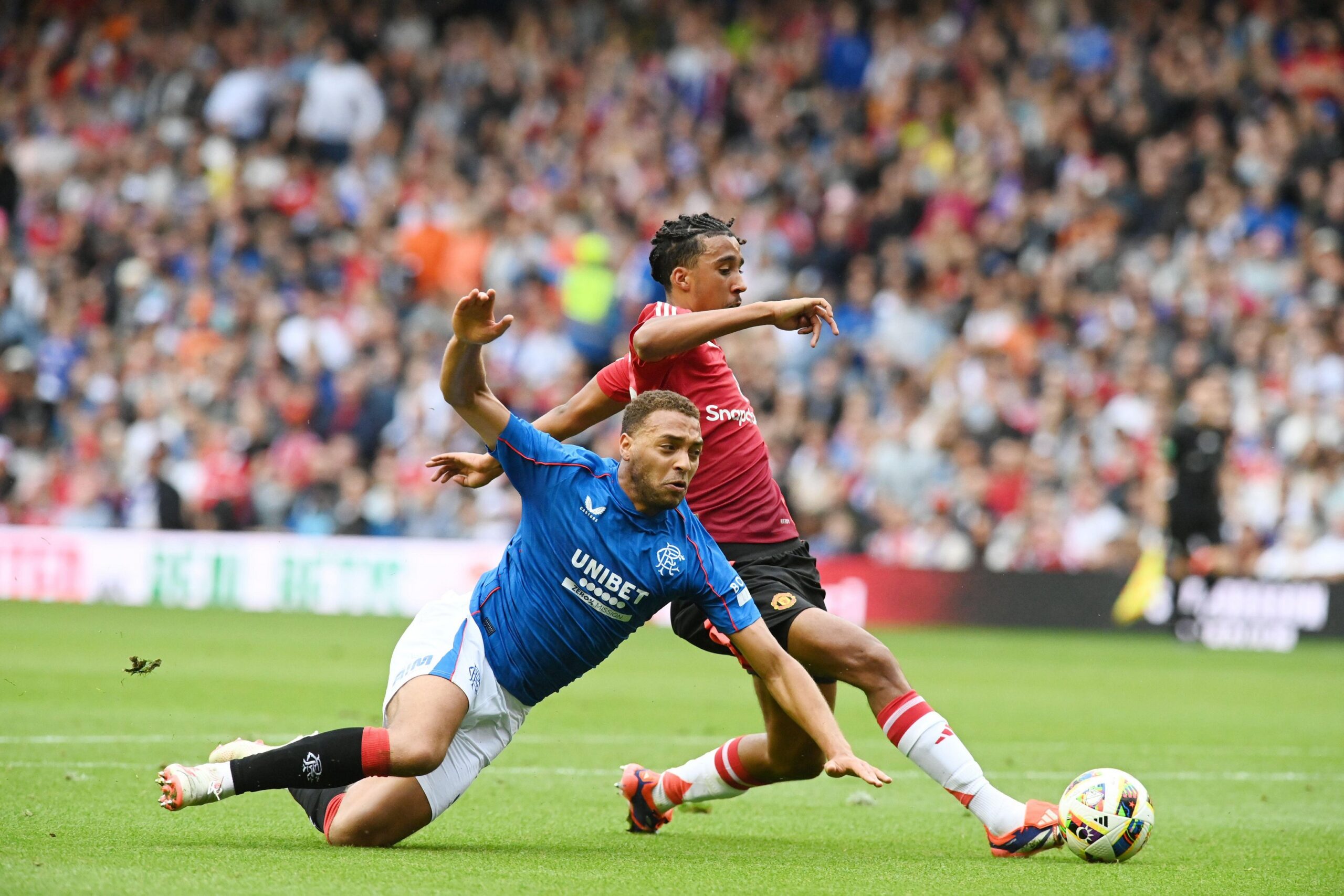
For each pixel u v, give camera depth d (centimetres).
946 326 7262
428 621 1761
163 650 4647
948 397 6850
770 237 7900
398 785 1722
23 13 9062
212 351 7394
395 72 8869
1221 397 5953
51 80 8931
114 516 7100
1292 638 5906
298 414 7012
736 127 8675
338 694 3619
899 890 1544
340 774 1633
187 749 2634
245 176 8381
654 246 1994
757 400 7025
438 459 1836
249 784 1619
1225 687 4391
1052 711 3722
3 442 7269
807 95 8638
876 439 6656
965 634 6212
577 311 7650
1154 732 3325
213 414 7150
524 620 1747
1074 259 7419
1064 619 6147
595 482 1742
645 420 1697
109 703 3309
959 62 8531
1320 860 1827
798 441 6712
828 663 1828
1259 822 2155
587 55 8969
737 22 9088
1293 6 8319
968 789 1795
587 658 1770
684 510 1759
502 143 8656
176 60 8875
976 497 6444
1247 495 6297
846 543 6481
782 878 1598
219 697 3509
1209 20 8381
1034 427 6706
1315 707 3897
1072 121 8044
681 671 4666
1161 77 8119
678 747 2884
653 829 1970
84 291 7931
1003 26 8594
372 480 6912
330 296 7675
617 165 8394
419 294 7900
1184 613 6006
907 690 1811
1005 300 7219
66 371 7669
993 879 1625
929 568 6300
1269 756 2959
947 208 7875
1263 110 8000
